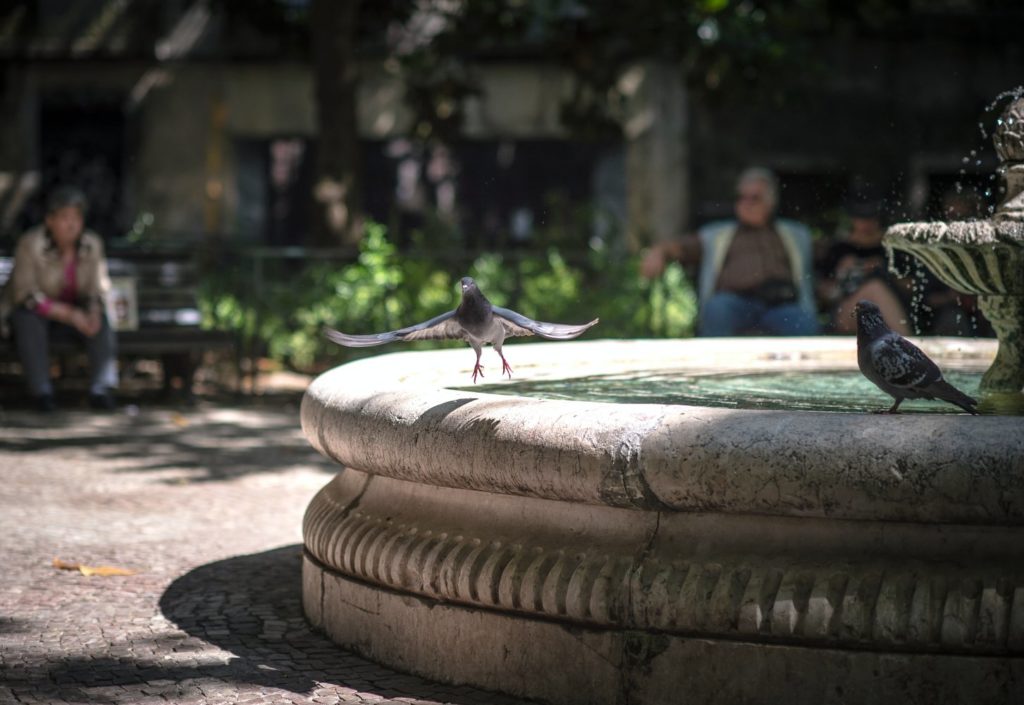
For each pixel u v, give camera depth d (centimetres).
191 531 638
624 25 1450
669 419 354
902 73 1984
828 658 340
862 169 1991
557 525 381
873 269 940
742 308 990
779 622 341
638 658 358
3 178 2067
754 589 344
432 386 480
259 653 434
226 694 390
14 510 677
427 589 399
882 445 329
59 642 446
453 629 395
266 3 1758
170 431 975
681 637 354
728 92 1463
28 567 556
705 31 1423
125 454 866
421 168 2447
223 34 2044
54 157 2088
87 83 2069
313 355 1293
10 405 1106
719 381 549
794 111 1972
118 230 2083
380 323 1259
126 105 2070
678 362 623
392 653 415
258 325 1231
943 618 330
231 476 792
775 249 990
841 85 1981
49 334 1089
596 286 1264
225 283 1322
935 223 460
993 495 323
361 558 423
